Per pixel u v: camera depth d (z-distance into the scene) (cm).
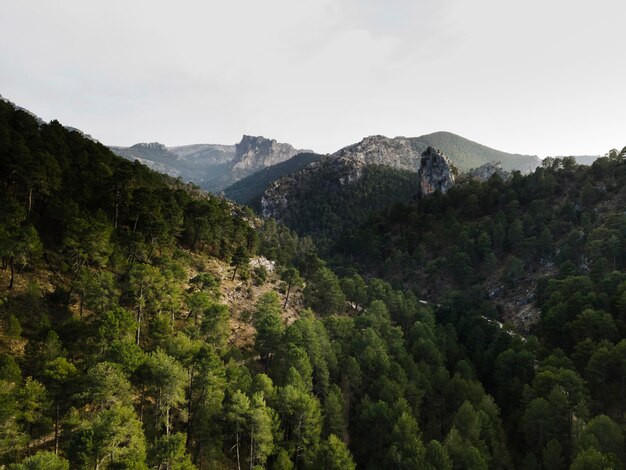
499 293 12962
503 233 14925
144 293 5919
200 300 6312
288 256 13762
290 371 5594
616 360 6625
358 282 11656
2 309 4906
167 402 4188
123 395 3766
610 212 13000
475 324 9975
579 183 15662
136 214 7725
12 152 6291
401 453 5028
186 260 8425
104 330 4381
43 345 4047
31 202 6888
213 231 9738
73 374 3681
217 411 4534
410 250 17588
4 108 8206
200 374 4547
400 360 7581
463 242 15350
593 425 5319
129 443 3322
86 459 2934
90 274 5600
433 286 14712
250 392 4997
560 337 8500
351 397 6762
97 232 5838
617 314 8238
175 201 8819
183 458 3628
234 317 7944
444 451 4938
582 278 9581
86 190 7281
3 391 3219
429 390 6988
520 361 7600
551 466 5284
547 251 13212
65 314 5494
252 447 4578
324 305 10475
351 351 7731
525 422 6116
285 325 8450
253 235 11512
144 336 5847
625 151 15200
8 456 3303
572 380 6091
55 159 6725
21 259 5369
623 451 5041
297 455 5072
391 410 5762
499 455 5628
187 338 4959
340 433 5697
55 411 3697
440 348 8738
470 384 6981
